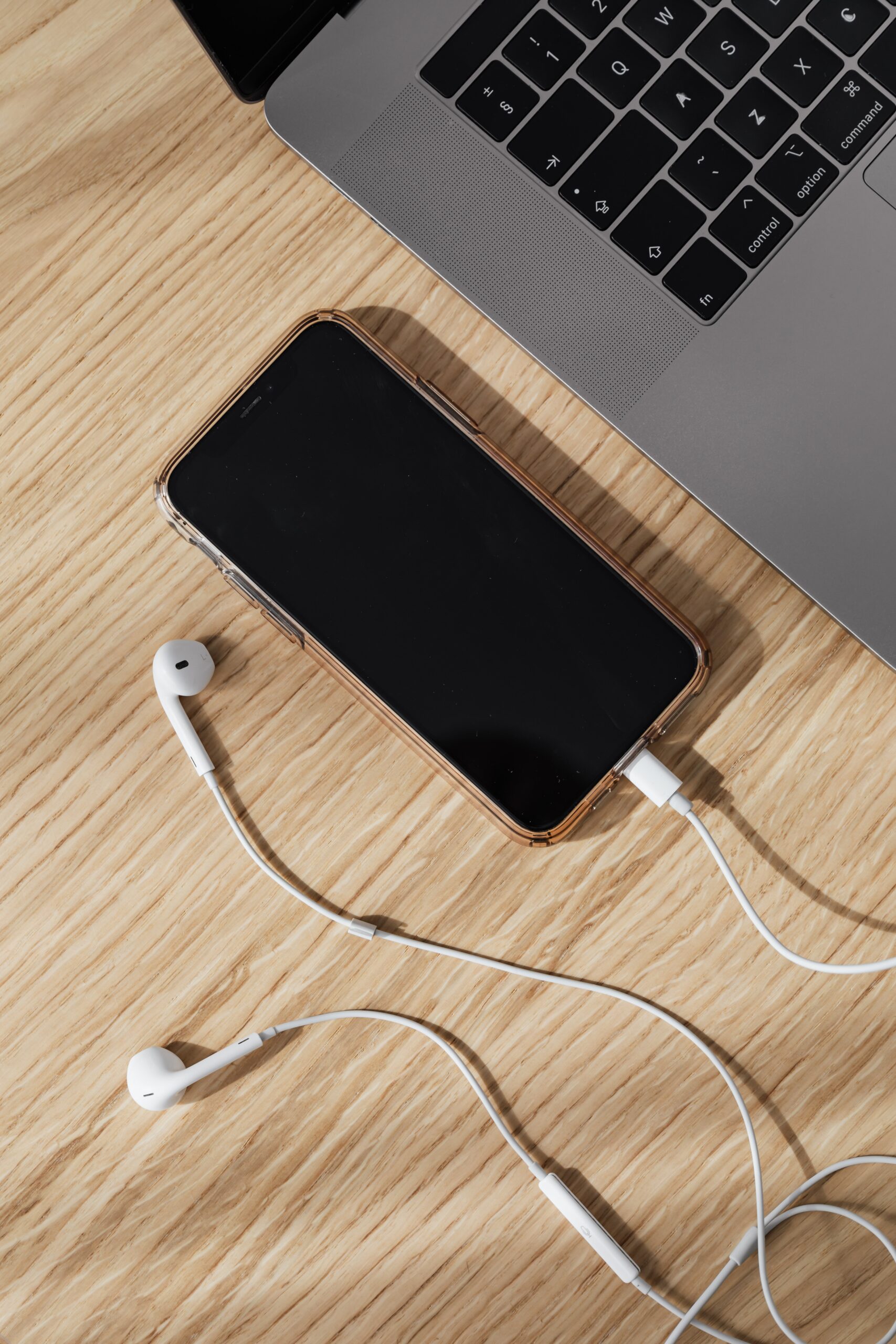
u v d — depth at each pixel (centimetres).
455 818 57
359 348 55
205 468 56
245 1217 56
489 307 53
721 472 52
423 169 53
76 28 60
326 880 57
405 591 55
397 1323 54
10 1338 56
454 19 53
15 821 59
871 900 55
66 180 60
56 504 60
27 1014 58
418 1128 56
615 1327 53
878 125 51
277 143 59
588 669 54
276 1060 57
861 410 51
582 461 58
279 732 58
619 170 52
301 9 53
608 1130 55
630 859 56
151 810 58
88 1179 57
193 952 58
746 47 52
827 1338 52
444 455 55
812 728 56
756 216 52
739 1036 55
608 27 52
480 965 56
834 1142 54
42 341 60
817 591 51
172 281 59
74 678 59
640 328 52
